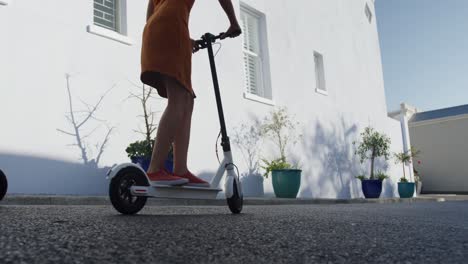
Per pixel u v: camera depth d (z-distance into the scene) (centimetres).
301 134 826
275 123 739
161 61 199
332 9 1034
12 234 99
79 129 440
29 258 75
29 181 393
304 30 895
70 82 439
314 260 86
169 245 95
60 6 439
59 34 435
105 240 98
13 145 386
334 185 921
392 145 1296
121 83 489
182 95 207
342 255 92
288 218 182
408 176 1359
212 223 147
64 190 419
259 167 701
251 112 702
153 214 198
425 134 1889
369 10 1272
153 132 512
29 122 400
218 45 654
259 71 771
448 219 219
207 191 217
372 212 259
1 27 390
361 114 1112
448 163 1814
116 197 180
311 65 903
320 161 881
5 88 387
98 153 455
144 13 532
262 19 781
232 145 654
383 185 1170
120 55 494
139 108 504
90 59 461
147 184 189
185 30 209
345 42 1079
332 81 985
